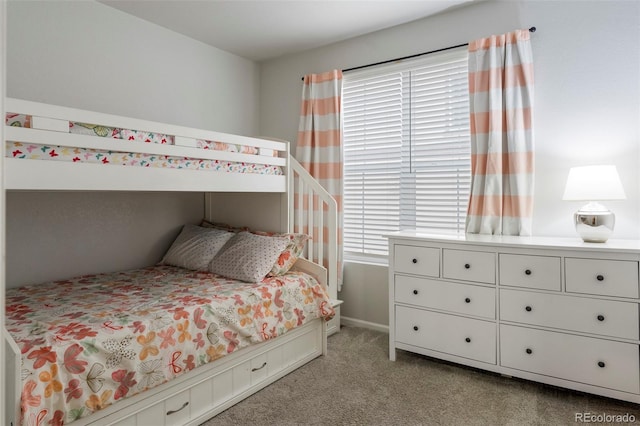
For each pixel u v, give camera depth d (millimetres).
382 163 3273
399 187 3189
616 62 2314
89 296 2164
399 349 2848
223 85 3635
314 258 3428
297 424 1898
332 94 3387
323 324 2715
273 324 2311
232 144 2537
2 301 1076
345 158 3479
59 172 1657
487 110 2643
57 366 1417
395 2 2721
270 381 2314
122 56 2869
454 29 2859
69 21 2578
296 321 2467
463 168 2891
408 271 2545
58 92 2535
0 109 1062
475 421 1902
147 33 3021
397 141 3193
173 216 3330
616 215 2322
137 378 1639
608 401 2074
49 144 1618
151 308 1921
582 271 1989
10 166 1511
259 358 2262
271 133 3916
